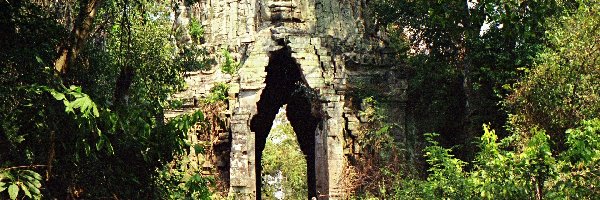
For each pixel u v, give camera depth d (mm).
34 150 10812
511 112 25547
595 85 22109
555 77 22797
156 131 11984
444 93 31578
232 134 30781
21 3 12680
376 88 31828
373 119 30828
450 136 31875
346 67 31859
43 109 10531
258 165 38438
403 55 33125
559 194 13297
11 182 9117
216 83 32344
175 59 29062
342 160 30047
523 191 13484
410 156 30906
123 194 11820
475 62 29188
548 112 22859
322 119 30516
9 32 11672
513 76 27375
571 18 23234
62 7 18625
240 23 33250
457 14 16141
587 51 22266
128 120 11484
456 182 17250
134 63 22516
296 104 38312
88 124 9984
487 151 15234
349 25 32625
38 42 12344
